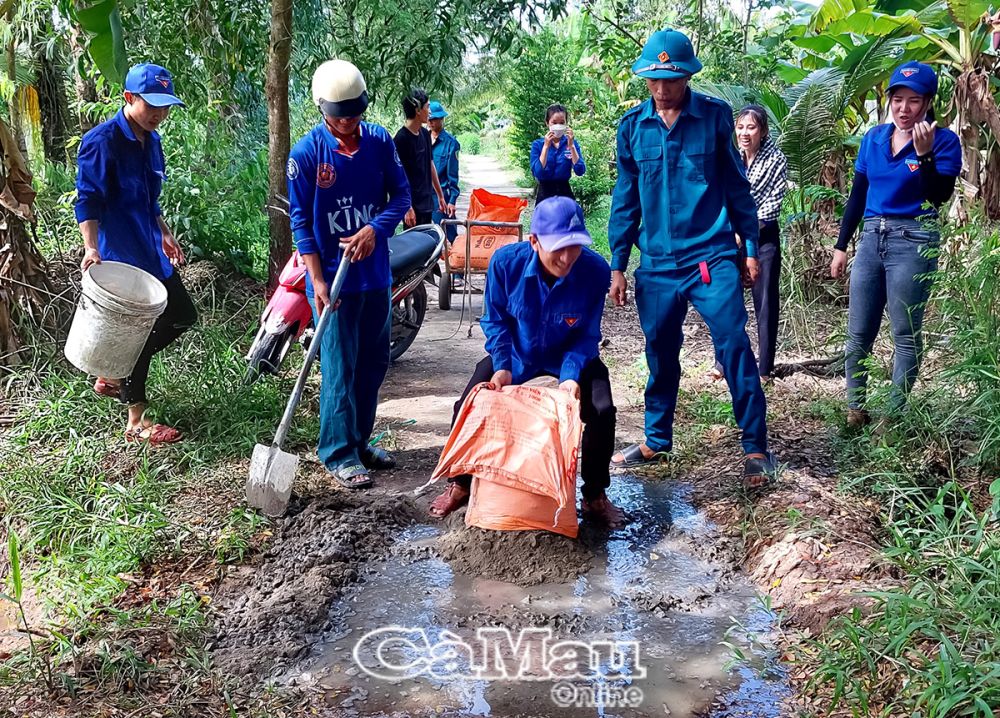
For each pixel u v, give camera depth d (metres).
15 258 6.29
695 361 7.21
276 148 7.71
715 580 4.09
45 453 5.23
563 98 22.70
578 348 4.39
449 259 9.42
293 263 5.79
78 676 3.36
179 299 5.46
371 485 5.04
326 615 3.84
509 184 25.67
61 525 4.41
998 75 7.97
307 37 8.60
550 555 4.22
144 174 5.31
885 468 4.65
